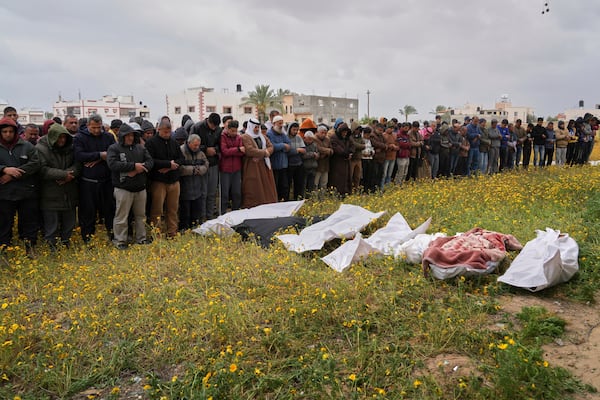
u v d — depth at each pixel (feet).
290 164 33.04
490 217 26.00
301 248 21.74
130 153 23.90
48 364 12.99
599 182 34.78
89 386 12.23
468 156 47.93
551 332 13.83
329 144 35.29
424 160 44.21
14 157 22.12
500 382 10.94
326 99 220.02
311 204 32.01
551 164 57.00
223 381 11.46
